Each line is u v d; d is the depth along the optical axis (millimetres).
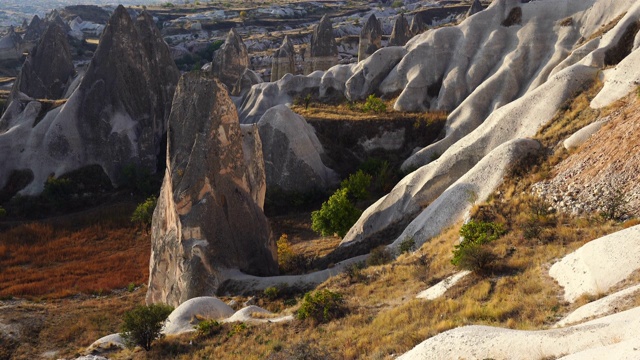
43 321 38281
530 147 37469
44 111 74062
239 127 42875
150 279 42531
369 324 24344
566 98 42594
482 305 22266
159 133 74875
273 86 83312
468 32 70688
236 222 41188
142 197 66875
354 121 67688
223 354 26328
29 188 67625
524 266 24906
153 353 28953
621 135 32000
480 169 37219
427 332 20250
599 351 12781
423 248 33969
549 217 29719
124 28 73000
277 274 42875
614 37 51656
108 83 72375
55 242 56719
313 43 104438
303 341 24172
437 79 70688
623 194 28031
